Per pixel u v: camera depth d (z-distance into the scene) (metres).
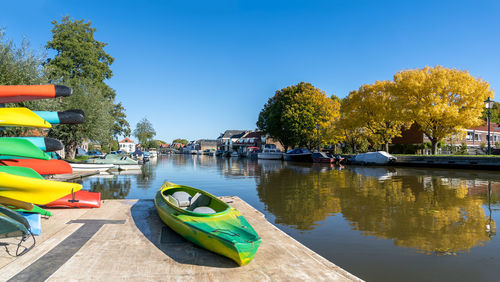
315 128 41.16
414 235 8.11
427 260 6.42
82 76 32.44
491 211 10.84
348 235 8.16
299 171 27.31
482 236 8.02
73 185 5.18
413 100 29.08
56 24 32.22
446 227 8.85
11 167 5.59
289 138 44.41
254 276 4.73
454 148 35.19
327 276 4.78
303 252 5.82
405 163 30.02
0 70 14.73
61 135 26.34
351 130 38.72
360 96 34.88
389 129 33.88
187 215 6.16
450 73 28.06
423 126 29.64
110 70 36.56
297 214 10.59
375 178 20.95
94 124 26.98
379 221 9.58
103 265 4.92
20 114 5.38
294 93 43.59
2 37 15.55
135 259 5.22
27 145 5.62
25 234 5.75
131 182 18.88
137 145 85.12
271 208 11.59
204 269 4.92
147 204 9.61
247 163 42.22
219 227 5.57
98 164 25.11
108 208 8.96
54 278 4.41
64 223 7.23
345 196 14.03
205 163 43.41
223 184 18.58
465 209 11.20
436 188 16.16
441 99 28.06
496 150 33.84
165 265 5.02
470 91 26.98
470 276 5.68
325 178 21.34
